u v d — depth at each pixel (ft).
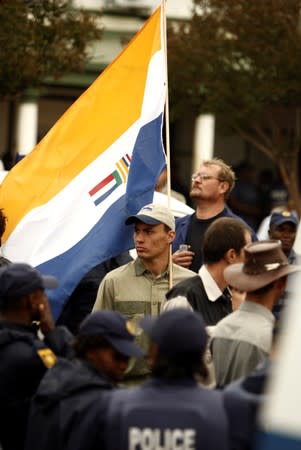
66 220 40.81
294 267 31.09
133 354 27.61
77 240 40.55
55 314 39.58
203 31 89.66
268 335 30.45
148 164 41.29
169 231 38.11
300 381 18.58
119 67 42.22
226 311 35.40
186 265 43.52
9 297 30.42
